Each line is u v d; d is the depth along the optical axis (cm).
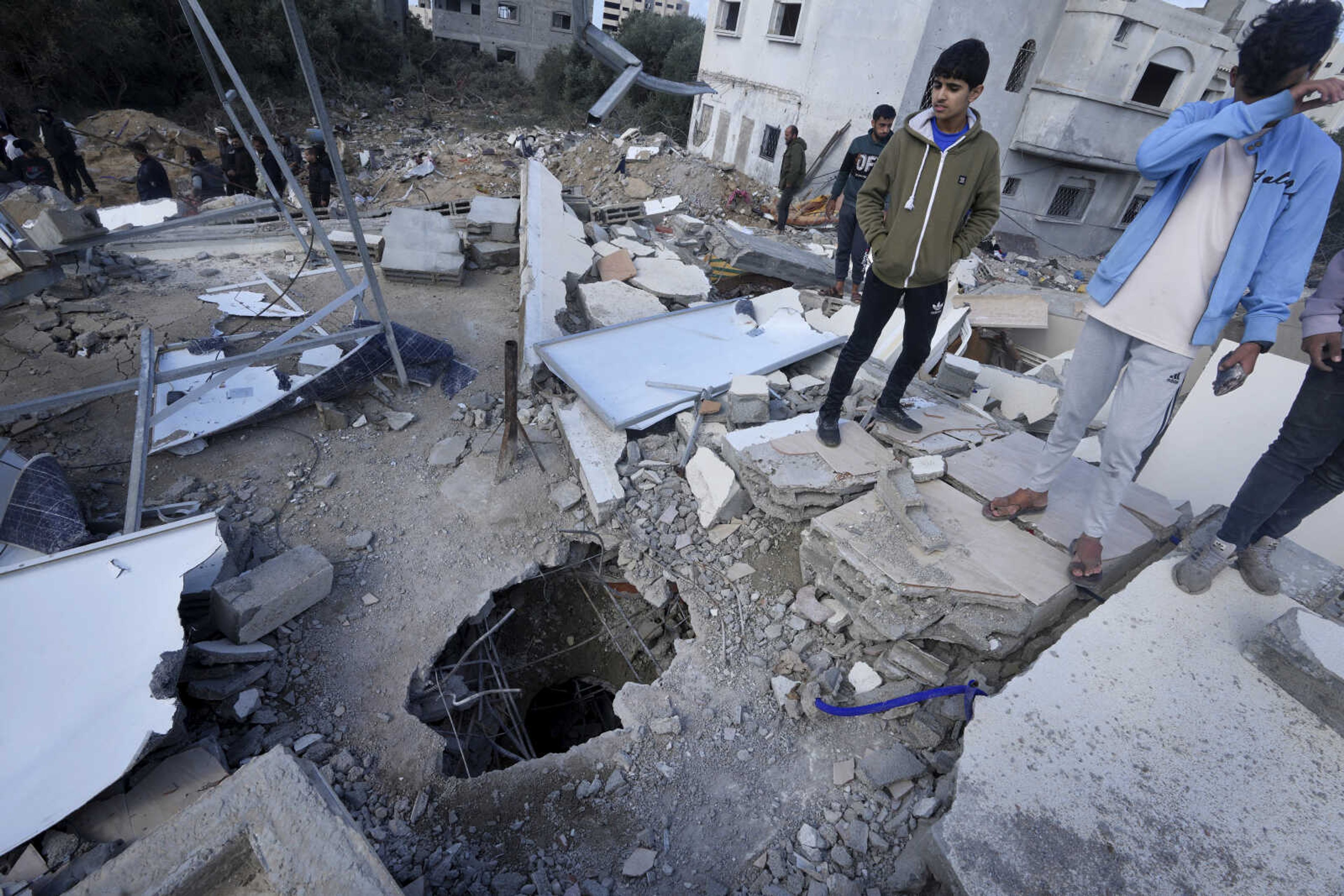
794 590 353
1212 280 211
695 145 1880
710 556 375
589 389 449
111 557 278
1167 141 204
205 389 369
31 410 323
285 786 178
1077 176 1620
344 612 328
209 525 296
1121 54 1390
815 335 547
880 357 539
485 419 465
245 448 421
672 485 412
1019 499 312
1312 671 226
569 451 436
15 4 1446
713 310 572
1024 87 1445
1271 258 203
